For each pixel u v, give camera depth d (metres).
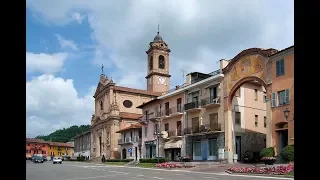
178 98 49.25
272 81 31.06
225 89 38.81
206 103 42.31
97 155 84.25
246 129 39.81
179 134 48.19
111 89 78.81
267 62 32.03
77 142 108.44
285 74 29.53
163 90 85.31
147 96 82.62
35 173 27.67
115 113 77.06
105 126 80.38
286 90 29.23
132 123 78.25
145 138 59.06
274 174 21.14
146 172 28.66
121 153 71.56
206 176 22.36
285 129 28.95
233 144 38.06
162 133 50.19
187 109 45.53
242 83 35.84
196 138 43.59
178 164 36.75
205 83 42.66
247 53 34.88
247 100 40.66
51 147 111.50
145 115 59.22
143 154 59.28
